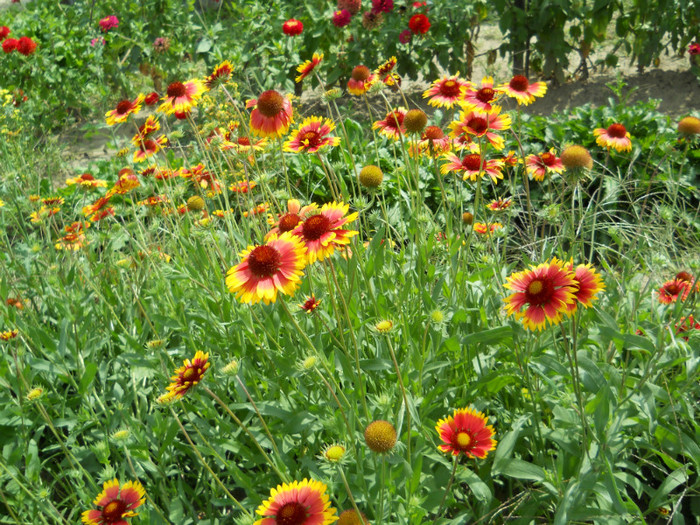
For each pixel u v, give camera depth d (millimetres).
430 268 2502
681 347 2043
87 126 7031
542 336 2316
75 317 2621
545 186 4648
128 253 3475
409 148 2855
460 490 2135
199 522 2051
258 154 3146
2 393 2564
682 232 3799
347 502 1918
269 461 1776
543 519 2109
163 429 2143
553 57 6984
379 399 1768
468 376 2391
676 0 6590
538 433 2045
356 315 2322
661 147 2885
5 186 4082
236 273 1683
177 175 3398
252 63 7266
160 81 8023
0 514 2340
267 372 2389
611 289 2625
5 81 7645
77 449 2283
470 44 7152
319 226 1748
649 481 2346
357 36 7152
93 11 8031
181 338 2877
